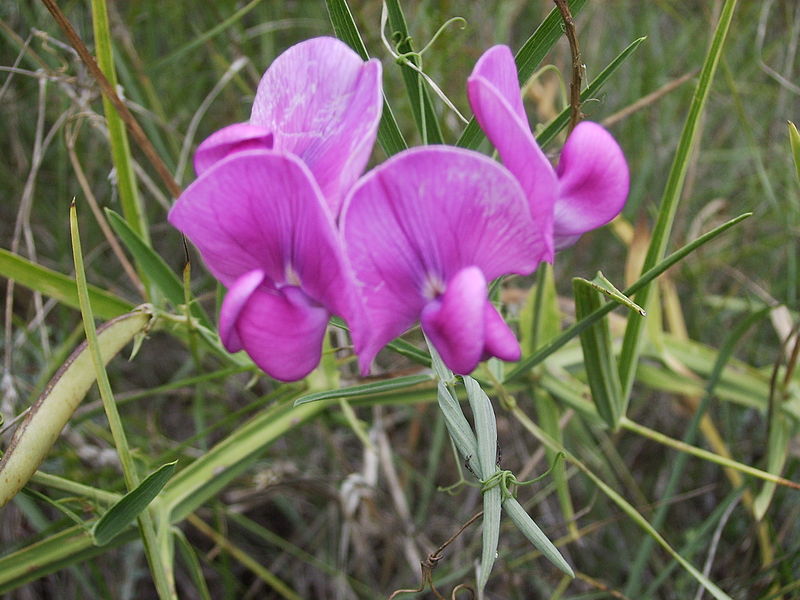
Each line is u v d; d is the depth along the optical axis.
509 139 0.09
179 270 0.24
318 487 0.19
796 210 0.21
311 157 0.10
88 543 0.13
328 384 0.15
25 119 0.23
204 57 0.23
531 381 0.15
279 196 0.09
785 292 0.22
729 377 0.16
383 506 0.20
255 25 0.24
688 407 0.19
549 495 0.21
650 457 0.22
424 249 0.09
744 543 0.17
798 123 0.24
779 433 0.16
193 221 0.09
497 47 0.09
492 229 0.09
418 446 0.22
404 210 0.09
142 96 0.22
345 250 0.08
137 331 0.13
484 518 0.10
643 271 0.13
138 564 0.20
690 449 0.14
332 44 0.10
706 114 0.25
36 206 0.23
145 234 0.15
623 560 0.20
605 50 0.25
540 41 0.11
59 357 0.18
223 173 0.09
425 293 0.09
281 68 0.10
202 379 0.15
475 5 0.23
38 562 0.13
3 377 0.17
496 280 0.11
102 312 0.15
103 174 0.23
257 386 0.22
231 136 0.09
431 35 0.20
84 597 0.20
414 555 0.19
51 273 0.14
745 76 0.24
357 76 0.10
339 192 0.09
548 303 0.15
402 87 0.21
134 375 0.23
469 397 0.10
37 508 0.18
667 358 0.16
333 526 0.21
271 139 0.10
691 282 0.22
